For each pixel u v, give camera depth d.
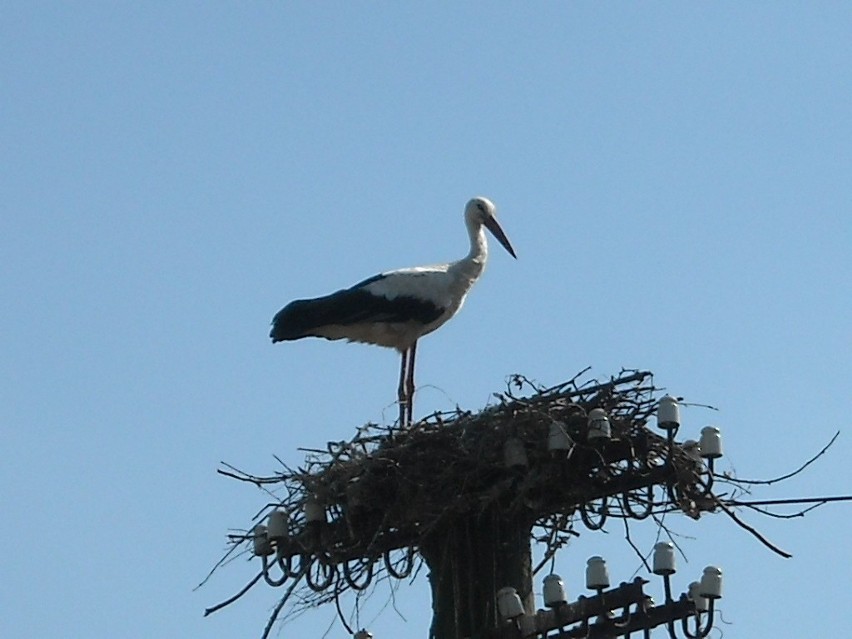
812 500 15.07
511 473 15.11
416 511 15.33
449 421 15.82
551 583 14.50
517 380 15.67
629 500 15.21
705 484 14.98
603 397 15.38
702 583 14.59
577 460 15.14
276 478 15.98
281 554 15.66
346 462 15.70
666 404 14.77
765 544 15.02
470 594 15.24
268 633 15.59
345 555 15.69
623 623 14.77
